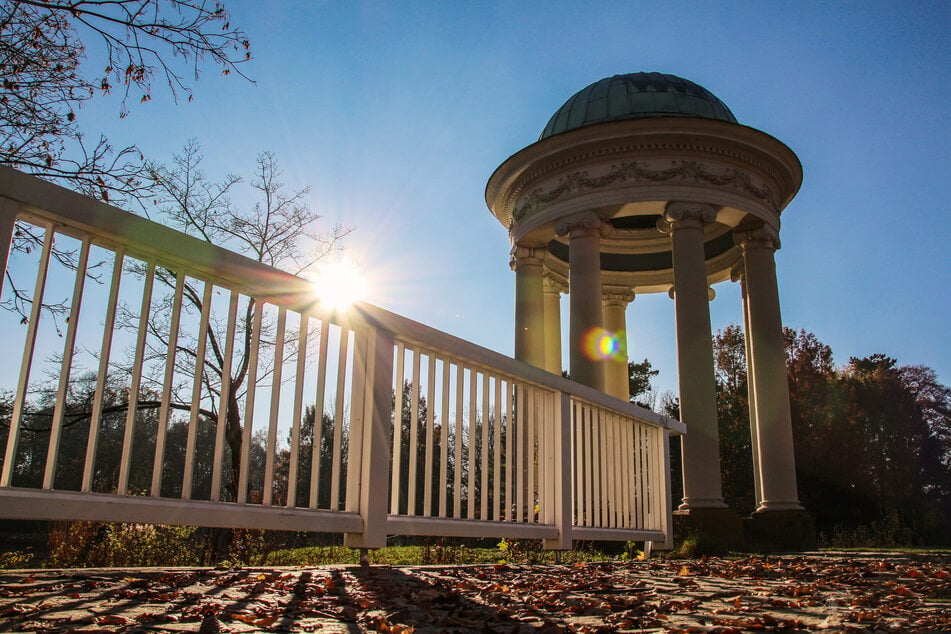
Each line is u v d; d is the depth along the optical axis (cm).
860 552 1600
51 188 335
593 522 820
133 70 816
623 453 915
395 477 528
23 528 2278
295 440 448
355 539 489
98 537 1059
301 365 460
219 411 411
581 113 2267
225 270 416
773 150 2052
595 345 1945
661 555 1063
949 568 788
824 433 3741
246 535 1099
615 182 1995
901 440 4325
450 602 366
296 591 362
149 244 376
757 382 2038
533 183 2167
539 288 2233
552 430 755
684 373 1877
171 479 3228
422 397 2144
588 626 314
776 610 390
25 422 1448
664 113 2164
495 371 669
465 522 596
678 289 1925
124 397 1593
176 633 249
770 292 2064
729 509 1778
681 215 1945
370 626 286
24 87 876
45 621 254
